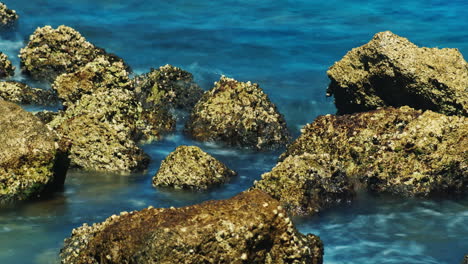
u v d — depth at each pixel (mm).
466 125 65875
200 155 64750
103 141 67500
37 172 60000
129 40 106312
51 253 52812
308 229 58281
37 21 112062
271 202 46125
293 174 60406
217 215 44625
